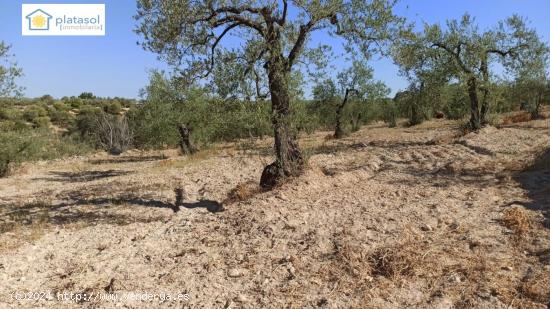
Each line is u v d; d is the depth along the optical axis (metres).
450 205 7.35
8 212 9.25
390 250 5.37
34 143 16.59
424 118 29.92
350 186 9.16
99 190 11.77
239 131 10.47
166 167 15.93
